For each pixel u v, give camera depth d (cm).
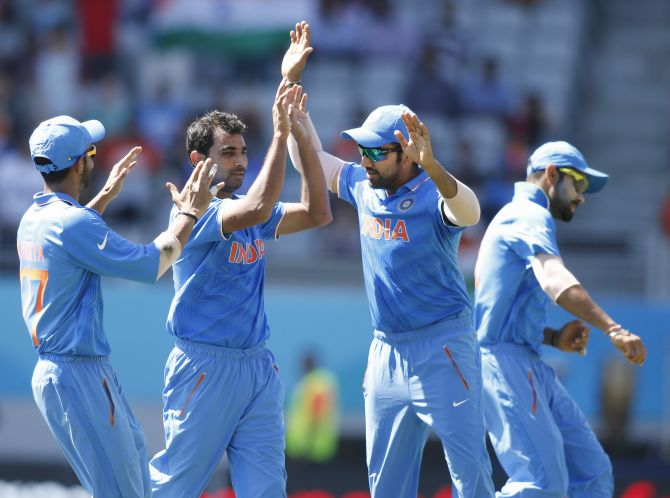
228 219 2011
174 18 6438
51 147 1930
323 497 4300
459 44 6356
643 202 6250
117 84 6266
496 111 6153
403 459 2198
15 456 4822
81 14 6444
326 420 4756
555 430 2308
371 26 6656
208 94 6306
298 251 5378
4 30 6656
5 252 5181
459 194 1970
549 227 2248
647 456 4788
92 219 1914
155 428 4744
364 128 2078
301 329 4819
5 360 4816
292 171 5741
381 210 2112
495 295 2309
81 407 1928
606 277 4997
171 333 2136
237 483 2103
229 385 2091
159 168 5847
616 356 4722
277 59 6538
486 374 2341
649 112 6862
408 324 2127
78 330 1928
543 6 6988
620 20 7425
